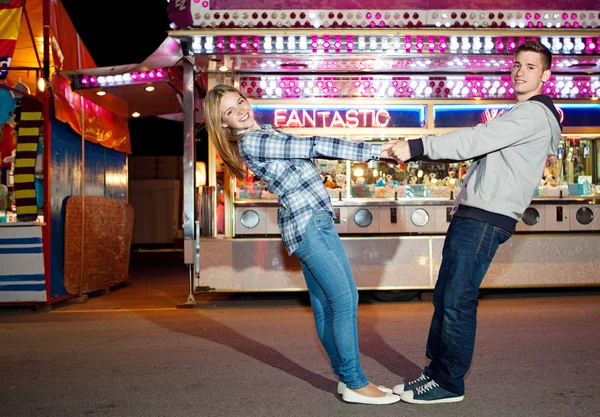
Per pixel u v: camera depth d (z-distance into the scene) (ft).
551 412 9.71
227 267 21.86
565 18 20.39
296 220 10.02
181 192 59.98
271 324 18.12
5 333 17.39
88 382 11.93
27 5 24.67
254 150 9.96
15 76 25.35
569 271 22.49
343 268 10.12
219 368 12.88
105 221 25.96
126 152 29.78
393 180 23.75
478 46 19.98
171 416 9.86
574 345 14.42
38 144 22.24
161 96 26.96
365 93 23.09
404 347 14.61
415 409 10.00
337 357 10.66
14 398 10.97
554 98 23.50
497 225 9.82
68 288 22.84
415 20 20.16
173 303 23.00
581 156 24.26
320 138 9.84
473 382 11.46
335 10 20.11
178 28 20.17
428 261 22.07
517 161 9.76
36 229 21.50
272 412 9.97
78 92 24.13
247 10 20.02
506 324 17.24
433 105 23.21
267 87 22.94
